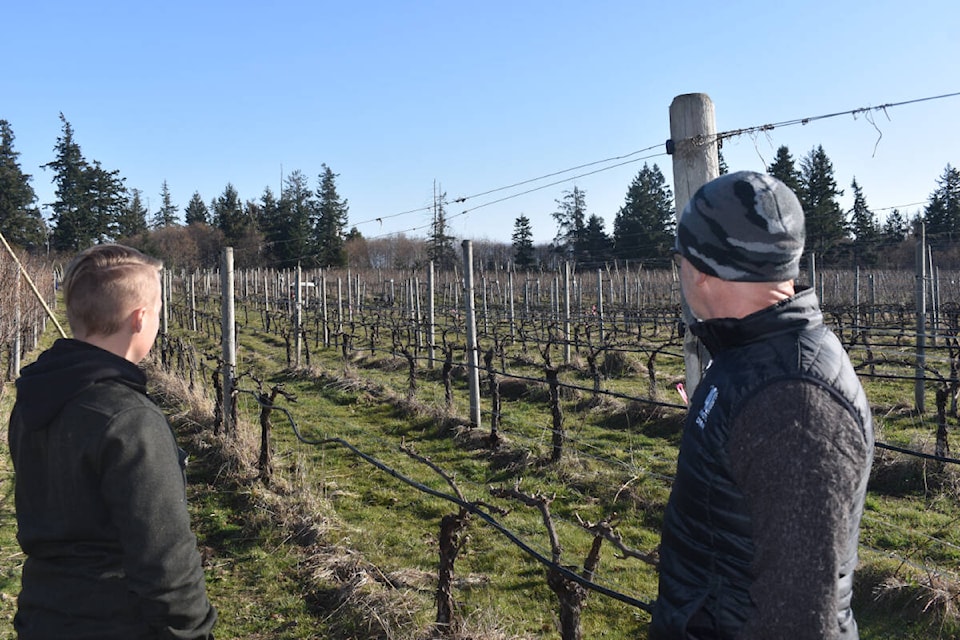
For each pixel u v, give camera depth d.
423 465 8.05
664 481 6.91
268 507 6.32
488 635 4.07
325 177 55.94
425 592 4.87
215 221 62.44
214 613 1.82
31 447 1.72
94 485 1.66
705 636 1.42
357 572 5.02
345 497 7.00
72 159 44.22
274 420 10.28
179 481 1.74
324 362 15.78
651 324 21.08
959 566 5.27
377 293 35.69
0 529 5.92
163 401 10.98
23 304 14.20
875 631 4.56
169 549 1.66
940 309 18.30
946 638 4.42
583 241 48.19
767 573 1.23
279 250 48.59
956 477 6.79
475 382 9.08
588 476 7.21
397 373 13.94
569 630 3.36
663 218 46.34
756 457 1.27
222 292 8.17
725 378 1.39
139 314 1.86
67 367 1.69
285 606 4.80
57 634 1.66
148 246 51.00
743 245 1.41
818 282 20.41
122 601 1.67
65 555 1.68
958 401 9.60
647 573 5.35
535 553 2.90
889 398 10.73
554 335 17.23
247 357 17.34
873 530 6.00
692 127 2.88
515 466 7.79
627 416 9.48
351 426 9.84
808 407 1.26
